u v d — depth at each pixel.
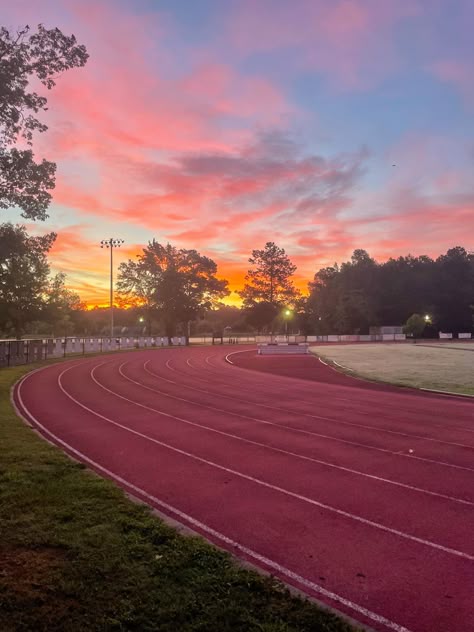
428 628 4.16
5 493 6.86
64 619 3.89
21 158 13.17
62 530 5.60
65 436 11.93
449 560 5.45
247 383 23.66
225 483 8.27
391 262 115.94
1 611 3.97
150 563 4.84
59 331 83.75
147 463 9.53
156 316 80.25
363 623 4.23
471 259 118.94
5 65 11.73
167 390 20.80
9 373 26.09
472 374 27.59
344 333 101.00
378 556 5.54
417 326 90.75
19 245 18.59
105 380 24.44
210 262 80.12
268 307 100.31
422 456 10.16
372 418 14.52
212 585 4.46
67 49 12.38
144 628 3.80
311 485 8.19
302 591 4.74
